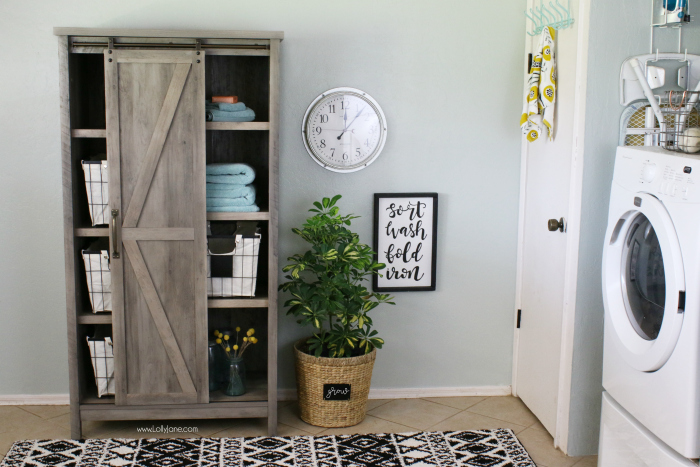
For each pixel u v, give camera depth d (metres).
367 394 3.05
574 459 2.77
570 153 2.70
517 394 3.41
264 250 3.21
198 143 2.70
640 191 2.21
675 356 2.01
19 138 3.05
